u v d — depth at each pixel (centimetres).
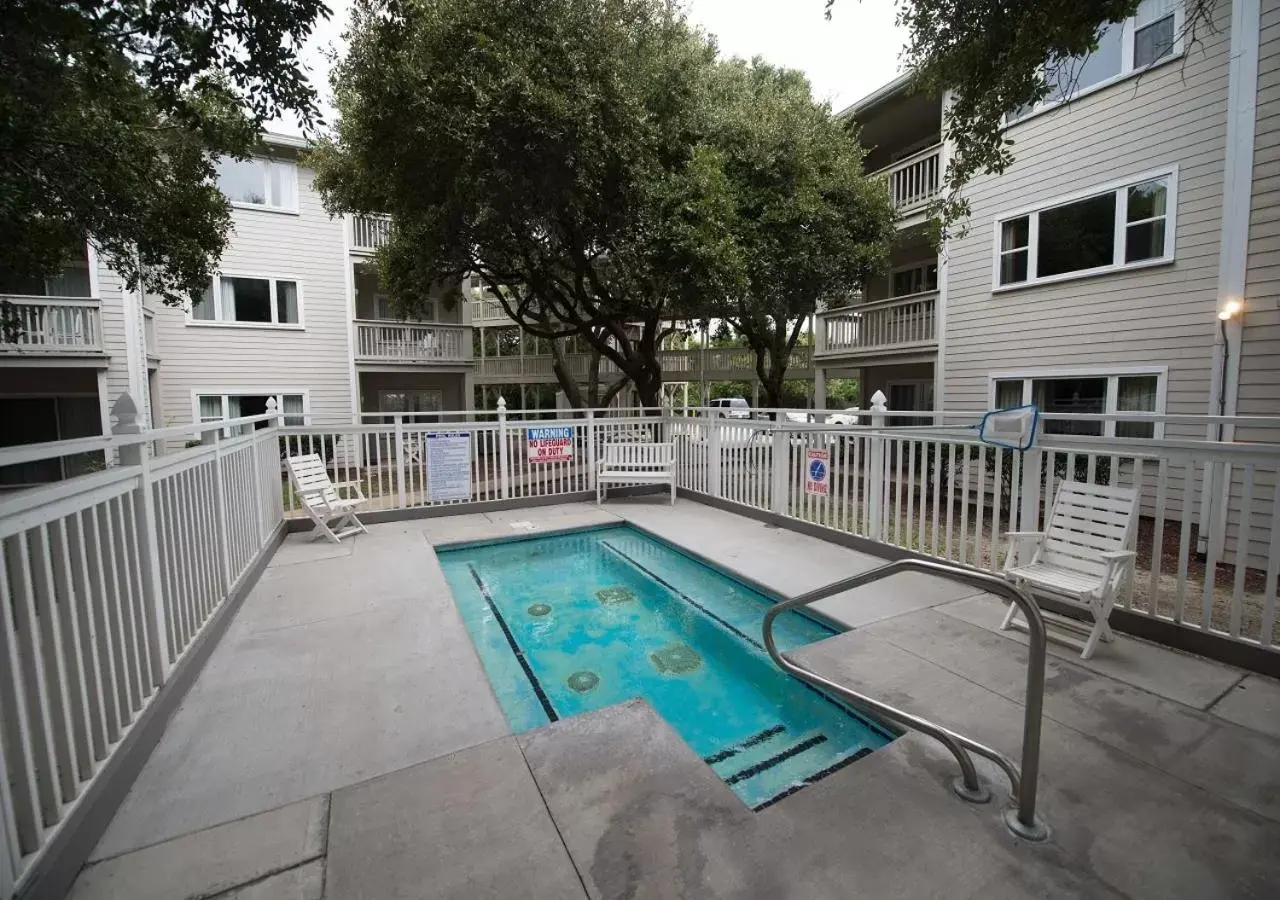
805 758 296
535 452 807
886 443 539
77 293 1058
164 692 274
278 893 180
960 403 1012
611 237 880
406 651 357
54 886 172
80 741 202
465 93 628
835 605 426
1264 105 602
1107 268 802
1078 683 304
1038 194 884
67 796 191
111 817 211
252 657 348
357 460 703
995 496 430
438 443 741
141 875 187
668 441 893
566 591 532
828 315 1298
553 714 338
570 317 1086
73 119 510
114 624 237
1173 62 726
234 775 238
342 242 1368
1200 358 721
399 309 1159
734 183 932
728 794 224
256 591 462
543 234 944
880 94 1105
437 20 620
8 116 449
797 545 597
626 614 480
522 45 651
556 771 239
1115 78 780
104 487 230
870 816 212
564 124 646
